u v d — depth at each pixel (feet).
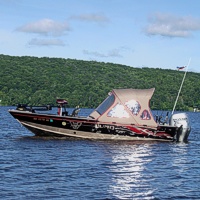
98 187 67.51
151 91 121.60
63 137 121.80
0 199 59.72
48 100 637.71
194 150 112.47
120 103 120.26
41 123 120.47
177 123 123.85
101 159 92.12
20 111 120.37
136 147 111.24
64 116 119.85
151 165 87.71
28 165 83.25
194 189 67.87
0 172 75.97
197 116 472.03
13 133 154.61
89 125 119.96
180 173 80.02
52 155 95.71
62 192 63.98
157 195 64.08
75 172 77.61
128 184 69.97
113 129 120.06
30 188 65.62
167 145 118.93
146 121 120.78
